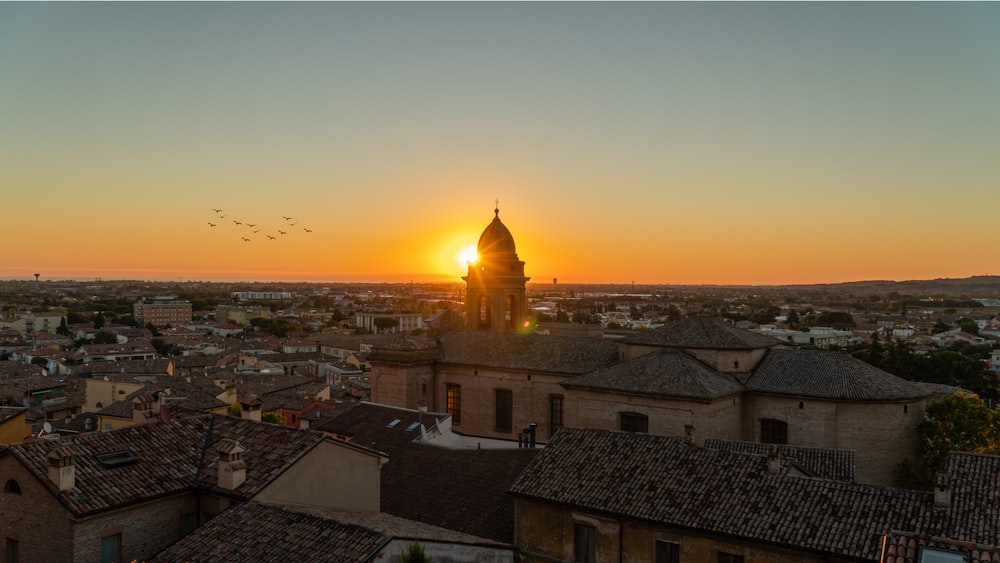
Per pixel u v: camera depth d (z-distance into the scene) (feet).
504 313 281.74
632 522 124.47
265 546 98.22
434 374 260.62
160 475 116.06
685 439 140.05
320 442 123.24
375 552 94.32
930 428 192.85
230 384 388.16
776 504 117.50
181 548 101.04
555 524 133.28
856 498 114.83
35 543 106.73
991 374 497.05
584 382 205.05
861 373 194.18
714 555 116.88
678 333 216.54
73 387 426.51
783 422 195.31
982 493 108.68
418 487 171.94
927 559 81.82
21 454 109.50
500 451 178.09
